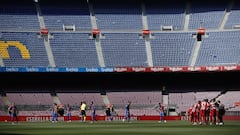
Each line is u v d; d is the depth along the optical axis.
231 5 78.31
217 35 74.25
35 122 56.84
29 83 72.75
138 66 70.56
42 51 72.31
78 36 75.06
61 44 73.75
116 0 80.62
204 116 44.72
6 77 72.44
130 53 72.88
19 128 37.31
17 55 71.19
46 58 71.19
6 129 35.38
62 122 56.00
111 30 76.06
